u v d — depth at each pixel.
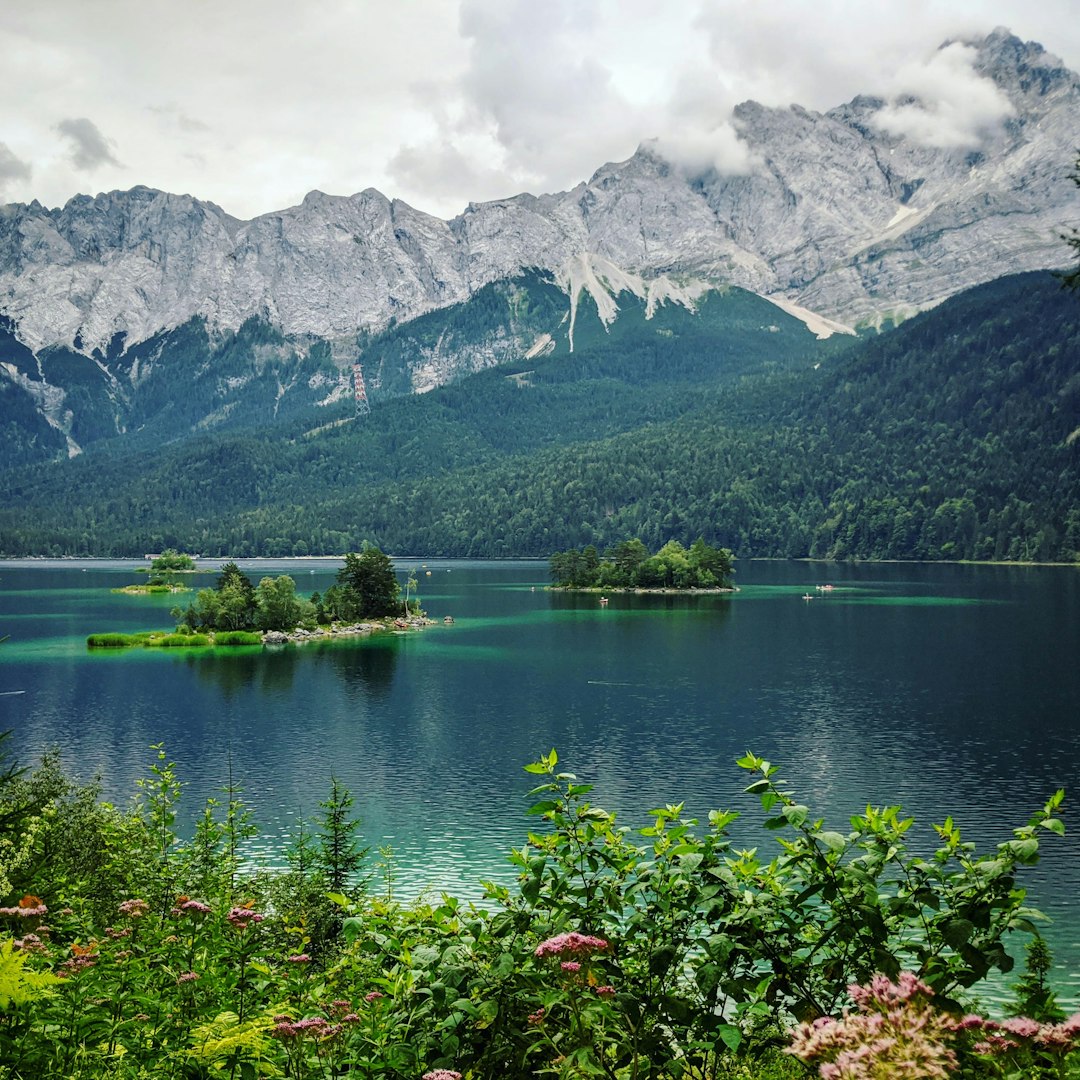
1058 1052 6.71
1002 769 72.00
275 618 169.75
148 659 140.88
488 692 110.81
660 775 71.62
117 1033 9.51
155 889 20.20
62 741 86.06
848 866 8.70
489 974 8.70
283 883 26.62
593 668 128.50
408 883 48.44
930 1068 5.29
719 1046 8.62
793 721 91.62
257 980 10.78
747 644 150.12
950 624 170.12
